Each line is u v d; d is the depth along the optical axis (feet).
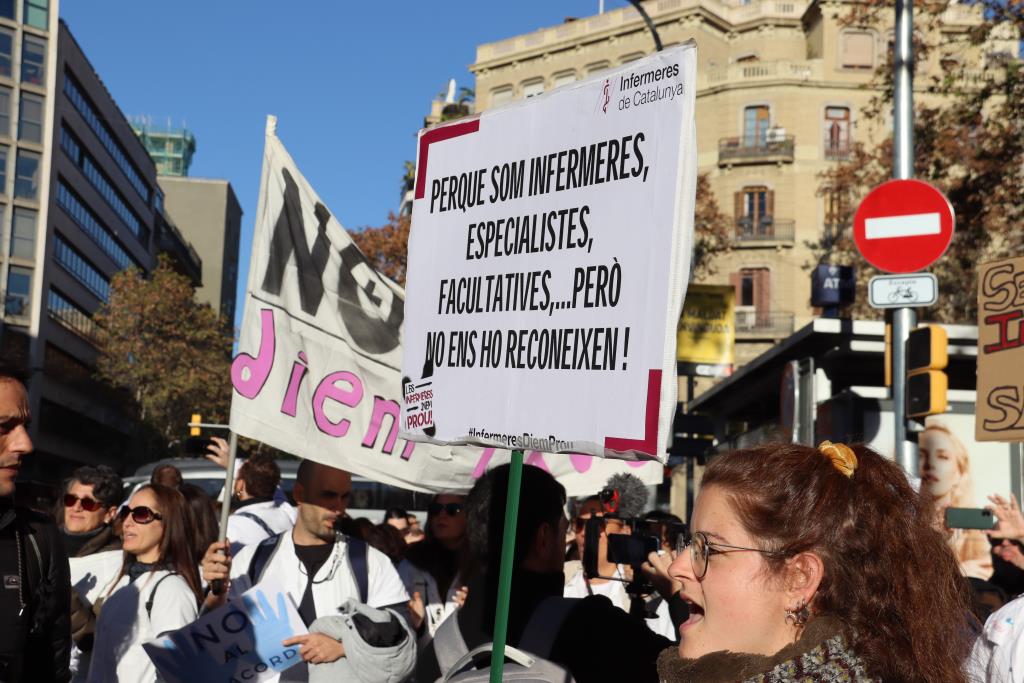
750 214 144.56
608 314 8.52
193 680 13.92
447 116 181.47
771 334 141.28
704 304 63.67
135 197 253.03
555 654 9.23
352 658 13.52
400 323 16.83
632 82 8.61
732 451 7.04
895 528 6.59
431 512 18.89
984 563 36.63
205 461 65.26
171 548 15.79
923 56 61.67
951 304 98.12
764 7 154.61
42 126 191.72
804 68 144.56
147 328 188.03
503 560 8.83
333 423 16.14
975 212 61.57
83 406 217.77
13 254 187.01
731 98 146.41
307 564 15.56
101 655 15.12
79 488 19.81
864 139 144.25
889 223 28.91
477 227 9.91
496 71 170.81
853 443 7.11
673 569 7.13
